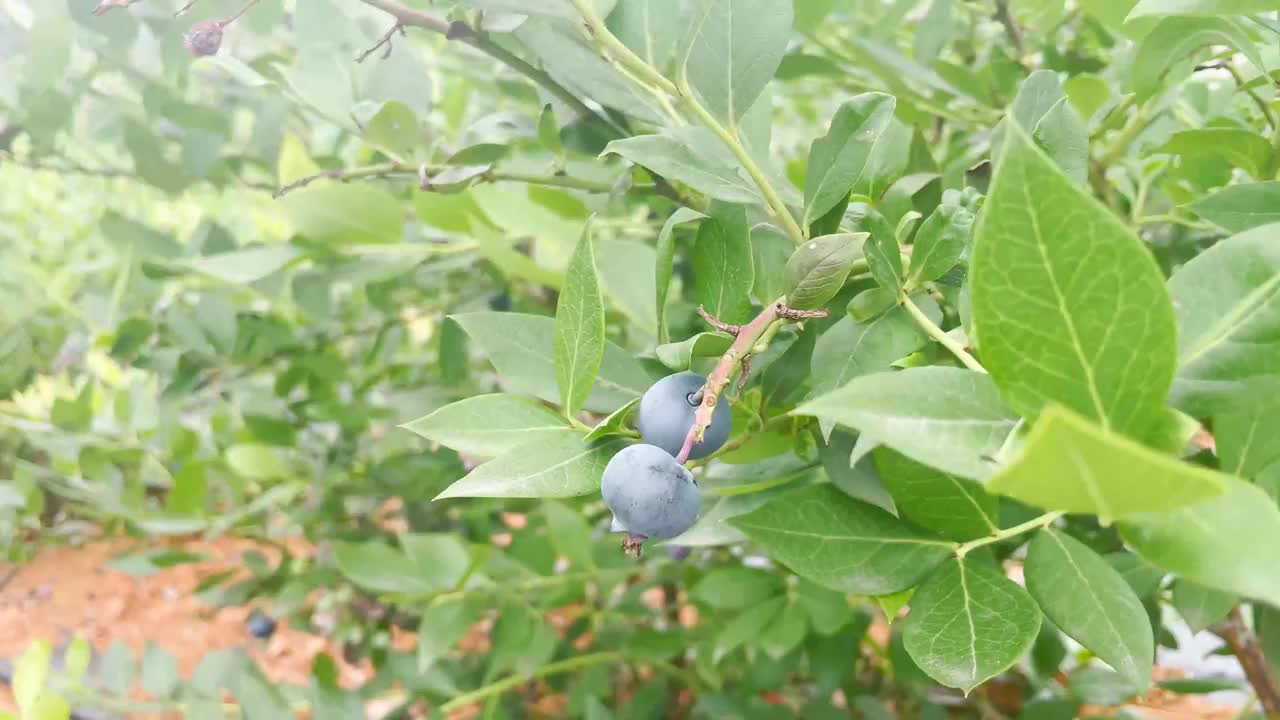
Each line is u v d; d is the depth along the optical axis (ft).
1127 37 0.68
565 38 0.62
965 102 0.98
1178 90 0.80
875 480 0.51
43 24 0.87
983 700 1.38
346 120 0.79
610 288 0.78
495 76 0.97
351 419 1.25
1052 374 0.32
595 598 1.38
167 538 1.97
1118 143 0.79
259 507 1.31
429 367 1.45
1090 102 0.78
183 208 1.65
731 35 0.52
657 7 0.61
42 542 1.65
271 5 0.83
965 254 0.54
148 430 1.26
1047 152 0.50
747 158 0.53
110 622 1.85
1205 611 0.69
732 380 0.54
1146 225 0.86
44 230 1.81
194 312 1.20
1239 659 0.92
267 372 1.31
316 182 0.95
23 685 0.73
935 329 0.51
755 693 1.25
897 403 0.33
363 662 1.71
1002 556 0.72
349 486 1.34
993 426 0.33
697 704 1.30
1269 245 0.36
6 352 1.44
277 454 1.40
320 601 1.59
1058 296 0.30
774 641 1.03
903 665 1.14
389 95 0.81
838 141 0.52
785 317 0.44
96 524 1.74
